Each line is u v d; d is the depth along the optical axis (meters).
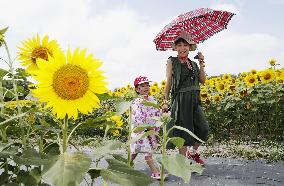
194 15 5.48
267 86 9.63
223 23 5.93
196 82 5.55
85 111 1.43
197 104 5.53
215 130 9.96
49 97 1.41
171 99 5.55
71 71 1.43
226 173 5.39
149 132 1.53
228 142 9.07
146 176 1.33
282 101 9.39
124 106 1.58
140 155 6.61
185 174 1.38
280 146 7.81
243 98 9.65
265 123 9.72
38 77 1.41
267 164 6.13
